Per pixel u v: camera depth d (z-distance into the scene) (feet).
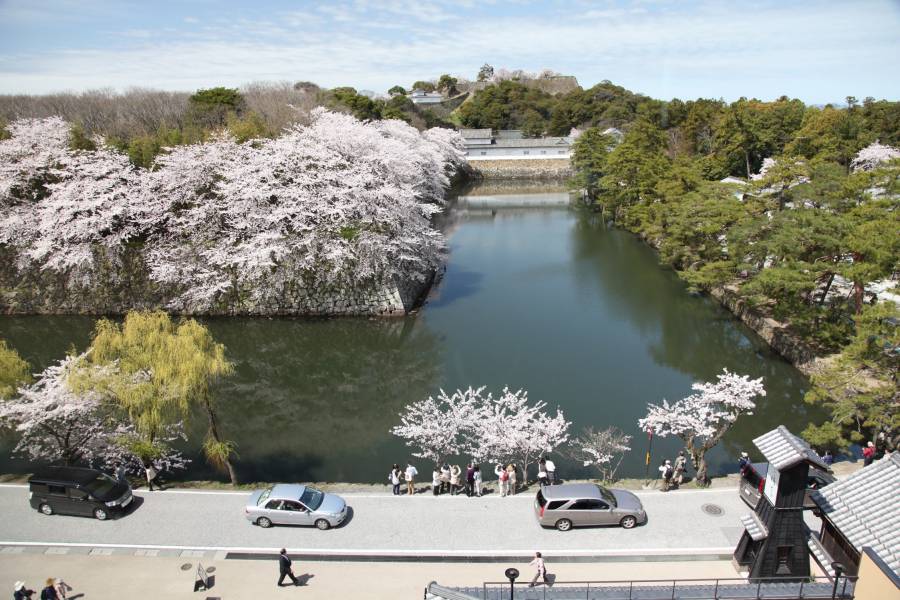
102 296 136.56
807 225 94.22
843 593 39.32
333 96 284.00
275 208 128.47
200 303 133.49
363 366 109.09
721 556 50.34
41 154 138.41
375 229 132.26
